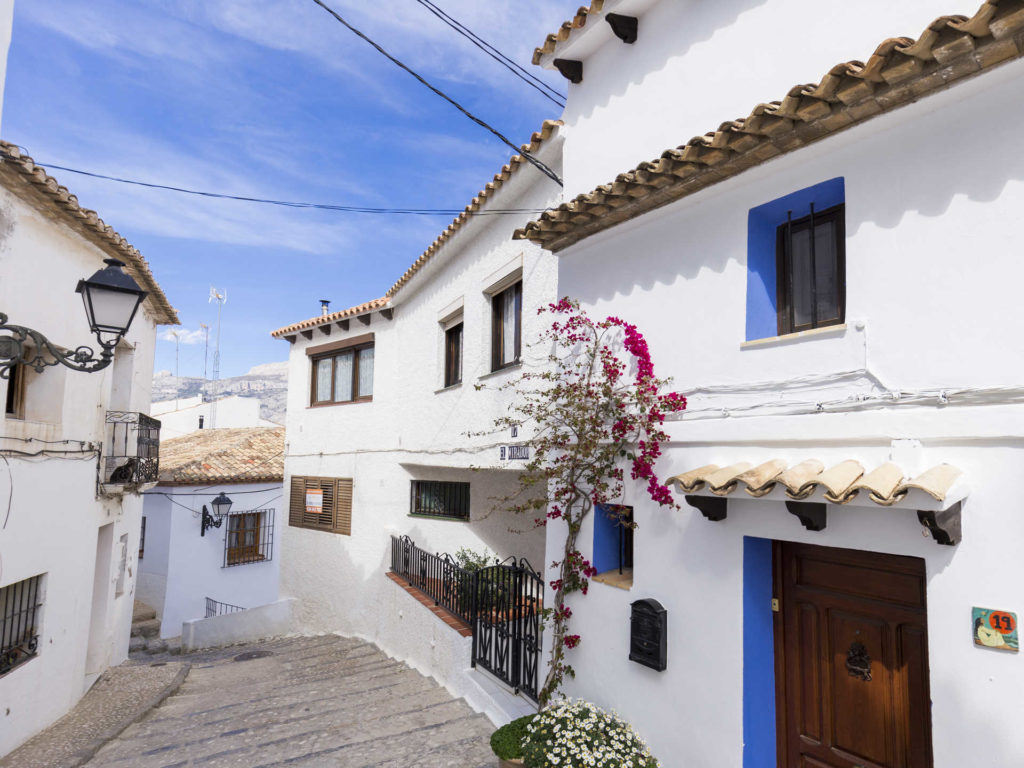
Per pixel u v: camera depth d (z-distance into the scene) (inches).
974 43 114.2
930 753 134.6
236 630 519.8
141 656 477.4
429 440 398.0
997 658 114.3
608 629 196.1
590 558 207.2
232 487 617.3
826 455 144.2
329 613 505.4
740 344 165.5
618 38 230.8
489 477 396.5
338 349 534.3
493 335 334.6
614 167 228.7
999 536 116.0
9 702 246.8
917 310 131.8
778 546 165.6
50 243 273.9
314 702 285.9
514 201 304.2
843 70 128.1
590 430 205.6
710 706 162.4
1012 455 116.0
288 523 568.1
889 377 135.0
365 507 481.7
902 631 141.5
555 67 254.1
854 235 143.9
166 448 766.5
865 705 146.3
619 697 189.9
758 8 182.7
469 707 266.7
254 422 1082.7
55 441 284.0
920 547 126.4
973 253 124.5
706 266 177.3
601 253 216.5
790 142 148.3
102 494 341.1
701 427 171.8
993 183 122.6
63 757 233.6
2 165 225.1
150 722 273.4
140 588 595.8
